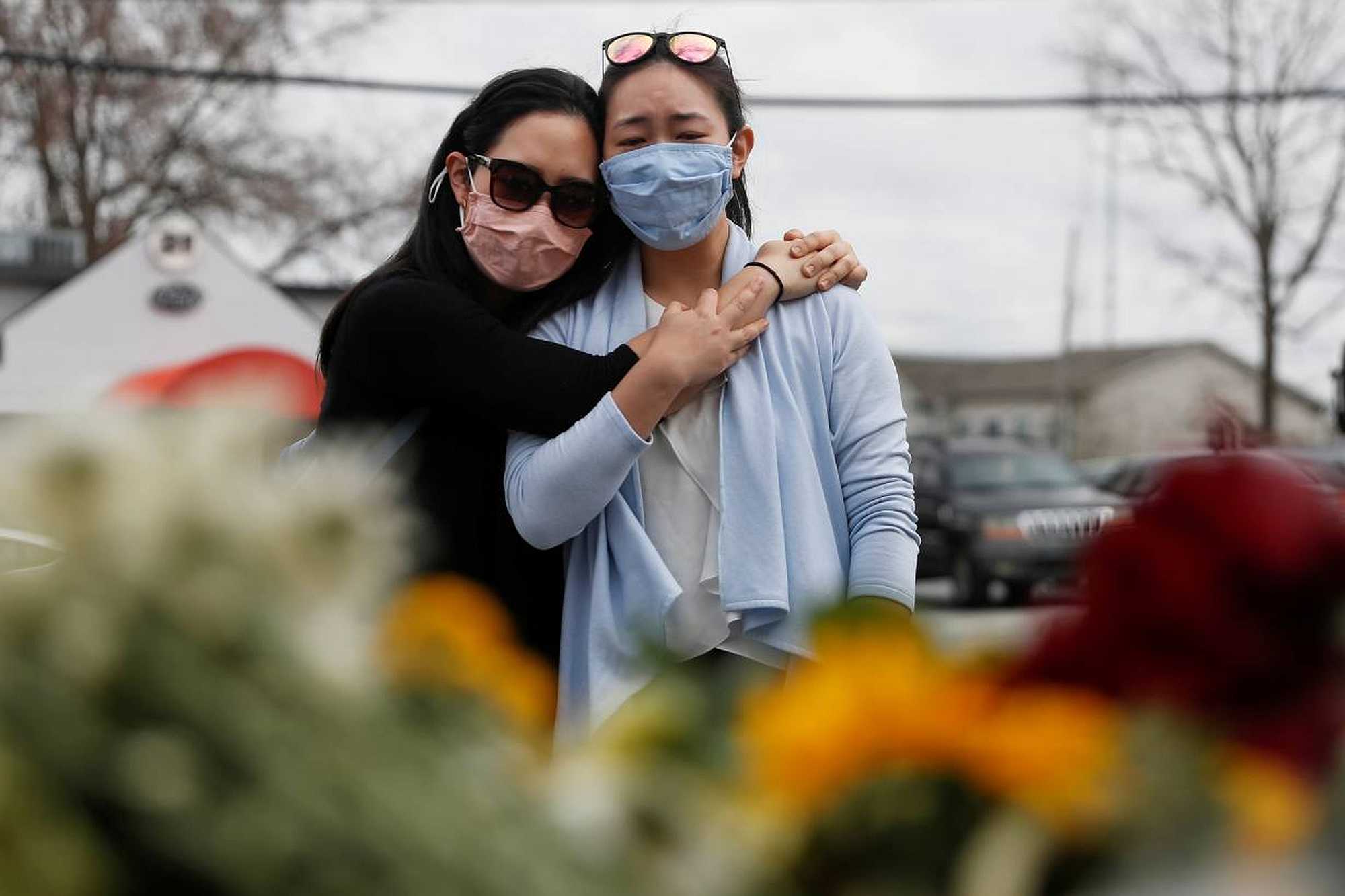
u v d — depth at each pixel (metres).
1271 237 36.31
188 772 0.52
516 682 0.76
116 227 31.34
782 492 2.42
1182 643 0.70
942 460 16.09
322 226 31.19
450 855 0.55
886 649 0.67
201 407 0.59
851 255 2.63
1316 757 0.66
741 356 2.45
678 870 0.61
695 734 0.68
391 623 0.66
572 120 2.61
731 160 2.59
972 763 0.61
